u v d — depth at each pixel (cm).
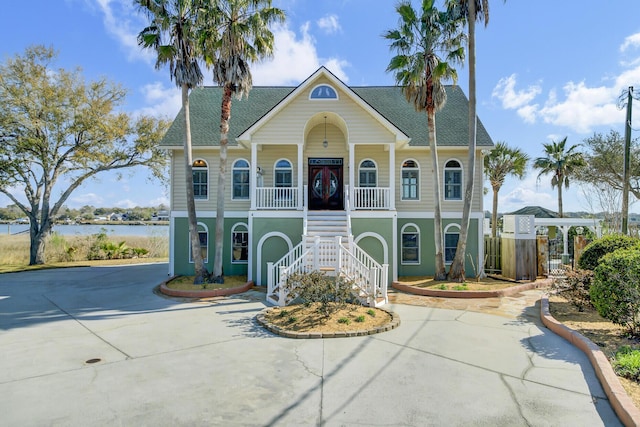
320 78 1534
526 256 1477
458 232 1708
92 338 794
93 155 2322
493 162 2700
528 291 1333
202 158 1753
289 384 562
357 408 490
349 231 1394
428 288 1308
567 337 777
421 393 533
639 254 749
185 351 709
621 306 723
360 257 1416
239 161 1762
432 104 1459
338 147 1773
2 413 478
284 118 1521
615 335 758
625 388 516
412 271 1688
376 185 1744
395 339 783
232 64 1346
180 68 1359
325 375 596
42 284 1547
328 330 816
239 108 1981
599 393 530
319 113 1525
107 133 2292
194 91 2139
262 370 616
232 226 1736
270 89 2158
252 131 1505
